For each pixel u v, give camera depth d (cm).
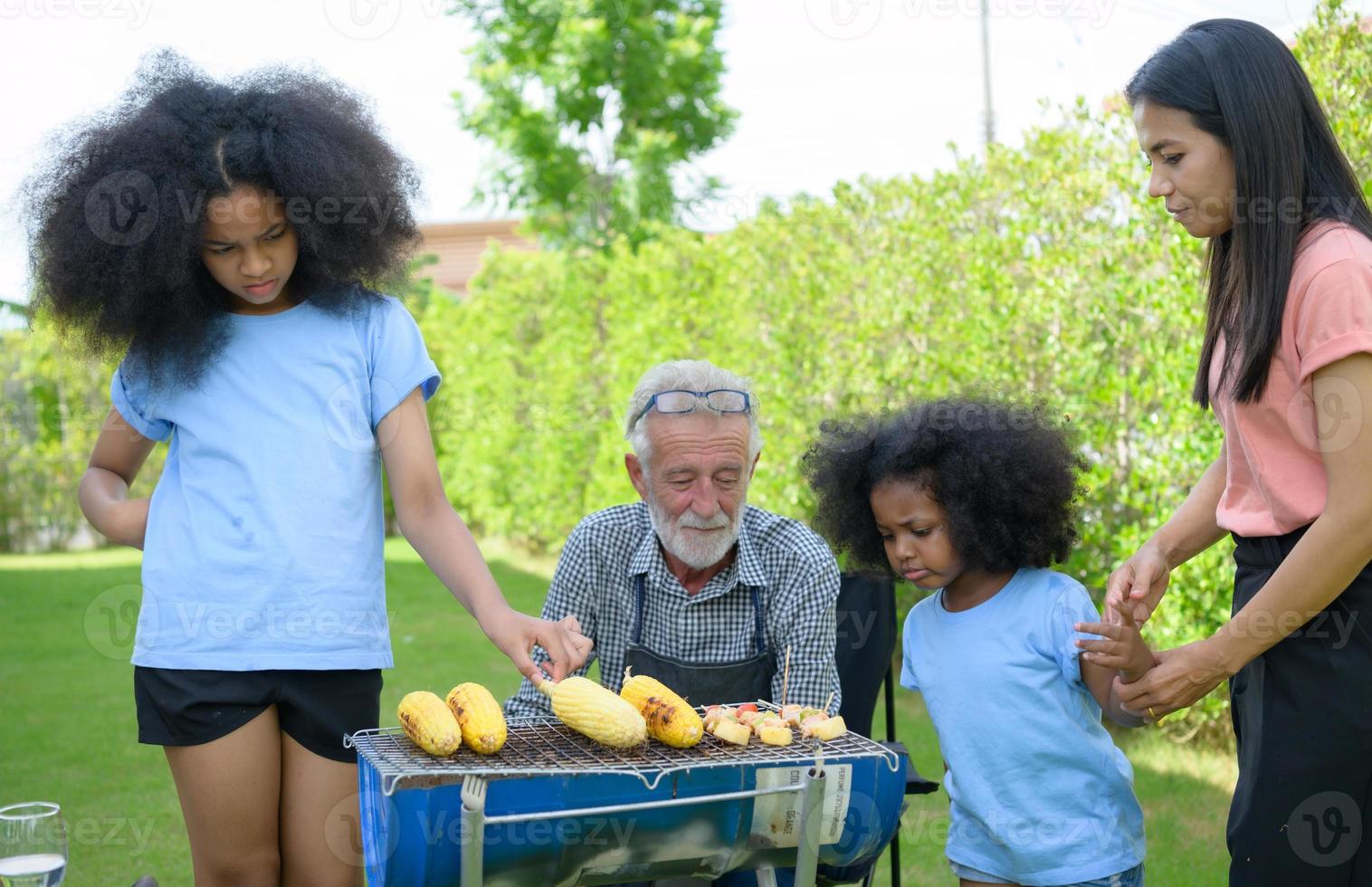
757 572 247
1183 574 418
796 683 244
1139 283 445
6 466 1123
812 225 606
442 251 2270
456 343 1143
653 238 1118
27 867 181
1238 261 202
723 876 220
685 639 251
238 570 212
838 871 204
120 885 343
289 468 216
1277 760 198
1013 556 233
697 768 176
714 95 1262
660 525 240
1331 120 372
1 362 1039
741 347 673
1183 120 203
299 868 220
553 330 952
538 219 1320
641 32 1216
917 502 233
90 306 219
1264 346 195
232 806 213
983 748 227
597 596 254
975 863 231
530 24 1262
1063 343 468
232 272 211
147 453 245
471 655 641
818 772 180
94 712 549
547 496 959
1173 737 457
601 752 182
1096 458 468
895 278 543
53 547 1151
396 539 1250
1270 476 200
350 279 227
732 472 235
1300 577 191
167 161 204
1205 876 324
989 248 494
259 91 217
